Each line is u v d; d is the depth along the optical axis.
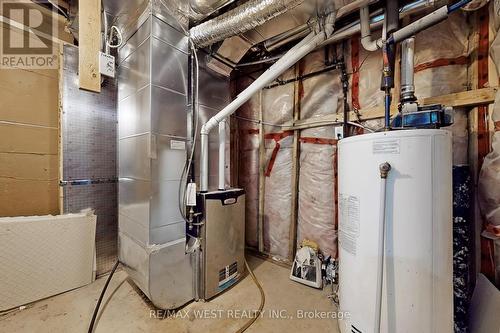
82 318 1.52
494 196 1.20
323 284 1.92
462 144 1.42
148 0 1.48
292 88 2.28
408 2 1.44
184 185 1.70
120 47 1.83
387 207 1.07
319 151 2.09
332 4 1.34
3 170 1.78
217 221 1.79
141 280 1.60
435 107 1.18
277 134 2.40
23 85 1.87
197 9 1.57
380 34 1.75
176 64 1.63
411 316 1.04
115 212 2.17
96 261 2.04
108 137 2.13
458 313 1.31
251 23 1.47
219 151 1.96
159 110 1.53
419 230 1.03
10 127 1.81
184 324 1.47
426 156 1.02
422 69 1.54
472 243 1.39
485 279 1.26
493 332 1.08
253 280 2.01
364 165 1.14
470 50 1.44
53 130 2.01
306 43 1.48
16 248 1.63
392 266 1.06
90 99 2.02
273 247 2.44
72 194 1.93
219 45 1.85
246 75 2.65
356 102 1.90
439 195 1.04
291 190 2.30
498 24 1.22
